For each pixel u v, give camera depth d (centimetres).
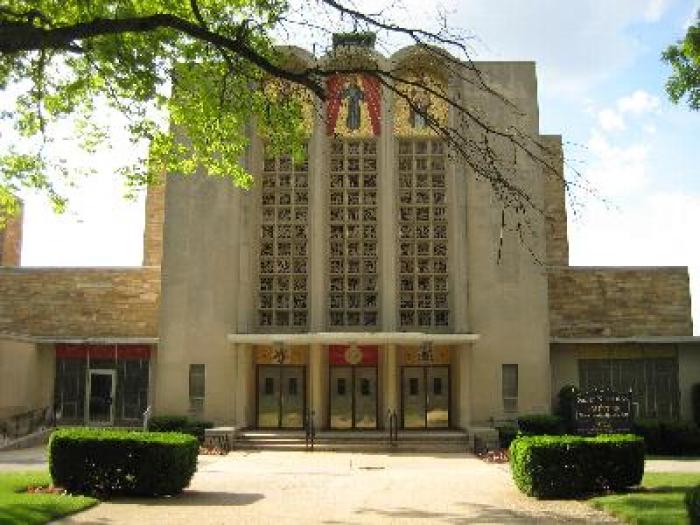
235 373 3058
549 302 3359
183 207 3173
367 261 3122
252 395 3139
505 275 3106
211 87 1681
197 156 2016
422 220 3156
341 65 1505
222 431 2836
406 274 3111
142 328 3362
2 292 3419
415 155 3181
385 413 3019
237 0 1545
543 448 1609
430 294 3105
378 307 3075
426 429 3078
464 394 3027
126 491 1559
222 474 2059
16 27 1062
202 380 3070
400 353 3159
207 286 3116
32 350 3198
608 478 1608
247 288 3095
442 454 2703
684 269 3400
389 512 1418
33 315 3391
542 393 3050
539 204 3123
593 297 3372
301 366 3158
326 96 1258
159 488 1559
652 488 1644
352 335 2922
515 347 3073
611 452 1612
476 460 2517
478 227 3130
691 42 1778
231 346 3072
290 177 3181
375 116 3166
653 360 3259
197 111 1791
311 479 1961
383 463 2405
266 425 3128
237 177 1977
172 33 1592
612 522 1291
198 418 3034
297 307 3114
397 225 3122
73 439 1559
